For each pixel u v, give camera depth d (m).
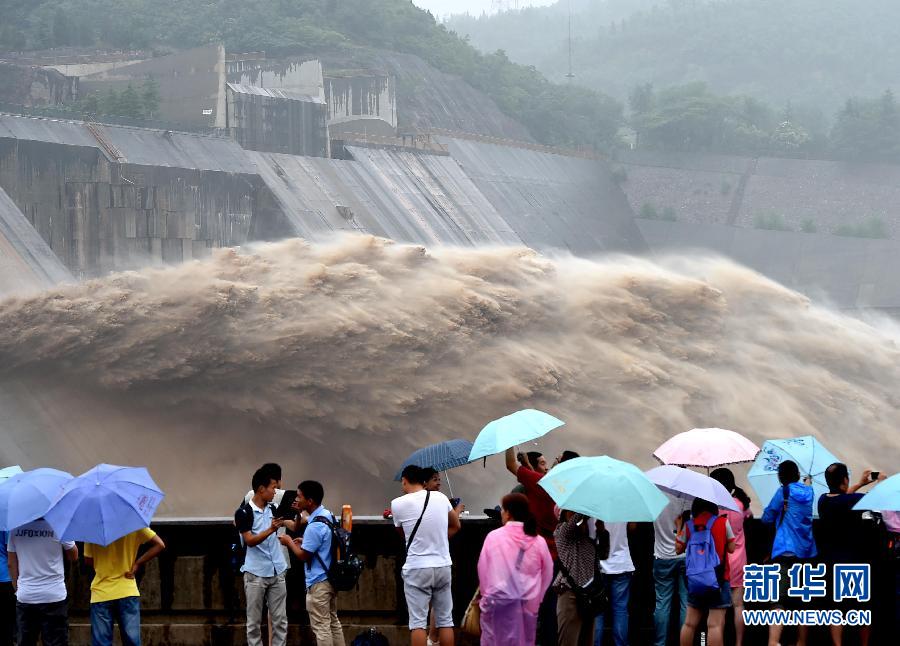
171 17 183.25
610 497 14.24
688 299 53.16
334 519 16.70
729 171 198.62
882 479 17.34
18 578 15.98
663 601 17.30
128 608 15.75
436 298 50.88
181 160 99.12
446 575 15.95
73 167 85.94
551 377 51.03
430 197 131.75
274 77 130.88
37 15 178.50
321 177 116.56
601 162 193.00
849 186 191.50
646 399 52.31
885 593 17.27
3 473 18.34
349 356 50.25
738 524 17.31
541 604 16.84
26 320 47.78
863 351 54.56
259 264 50.78
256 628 16.83
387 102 147.12
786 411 53.19
